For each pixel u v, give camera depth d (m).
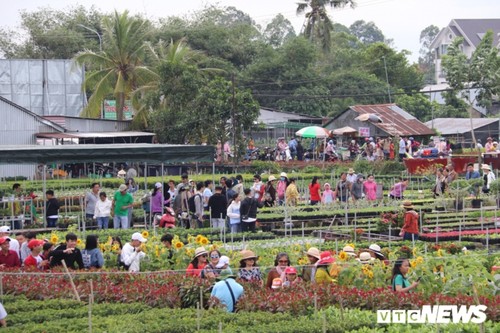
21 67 75.44
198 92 67.75
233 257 26.91
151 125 68.38
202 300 21.42
